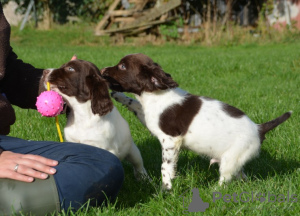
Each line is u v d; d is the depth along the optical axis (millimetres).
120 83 4305
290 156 4680
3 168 2914
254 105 6875
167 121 4223
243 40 19672
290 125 5586
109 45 19031
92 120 3855
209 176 4438
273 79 9867
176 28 19641
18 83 3943
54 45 18688
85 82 3736
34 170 2939
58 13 22531
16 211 2834
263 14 21656
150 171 4543
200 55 13812
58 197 2924
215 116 4234
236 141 4191
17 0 22484
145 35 19812
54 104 3637
